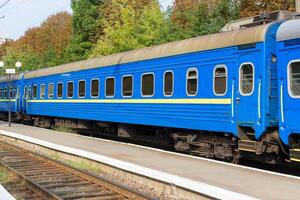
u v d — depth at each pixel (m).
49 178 11.56
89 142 17.30
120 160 12.08
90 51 44.97
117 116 17.95
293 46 10.45
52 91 24.94
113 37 33.28
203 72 13.25
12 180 11.46
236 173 10.10
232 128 12.11
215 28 28.84
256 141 11.49
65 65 23.52
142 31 32.84
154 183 10.00
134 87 16.80
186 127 13.95
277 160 11.47
